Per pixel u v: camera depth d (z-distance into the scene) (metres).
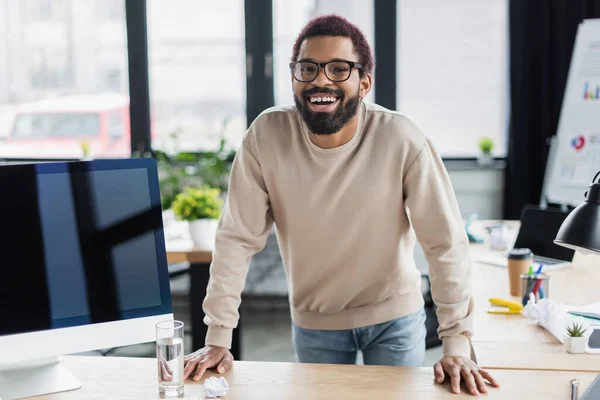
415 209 1.83
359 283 2.00
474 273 2.74
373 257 1.95
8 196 1.50
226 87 5.02
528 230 2.97
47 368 1.64
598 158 4.17
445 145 4.92
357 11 4.83
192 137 5.07
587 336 1.81
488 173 4.80
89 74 5.11
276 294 4.80
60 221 1.54
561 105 4.58
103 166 1.57
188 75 5.04
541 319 2.03
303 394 1.53
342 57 1.71
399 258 1.99
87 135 5.17
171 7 4.99
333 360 2.11
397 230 1.93
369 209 1.87
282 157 1.85
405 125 1.84
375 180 1.84
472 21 4.78
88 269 1.55
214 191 3.27
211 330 1.78
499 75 4.81
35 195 1.52
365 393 1.54
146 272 1.59
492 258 2.96
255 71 4.96
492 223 3.81
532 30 4.57
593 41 4.27
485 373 1.60
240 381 1.62
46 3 5.09
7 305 1.50
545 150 4.62
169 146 5.08
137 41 5.00
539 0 4.52
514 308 2.20
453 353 1.67
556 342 1.90
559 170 4.35
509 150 4.70
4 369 1.61
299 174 1.85
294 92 1.77
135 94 5.05
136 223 1.59
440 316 1.74
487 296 2.41
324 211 1.88
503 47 4.78
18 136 5.21
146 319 1.59
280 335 4.42
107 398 1.52
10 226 1.50
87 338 1.55
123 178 1.58
